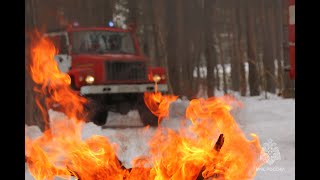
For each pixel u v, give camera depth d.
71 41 13.63
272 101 18.77
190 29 28.05
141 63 13.69
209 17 28.08
